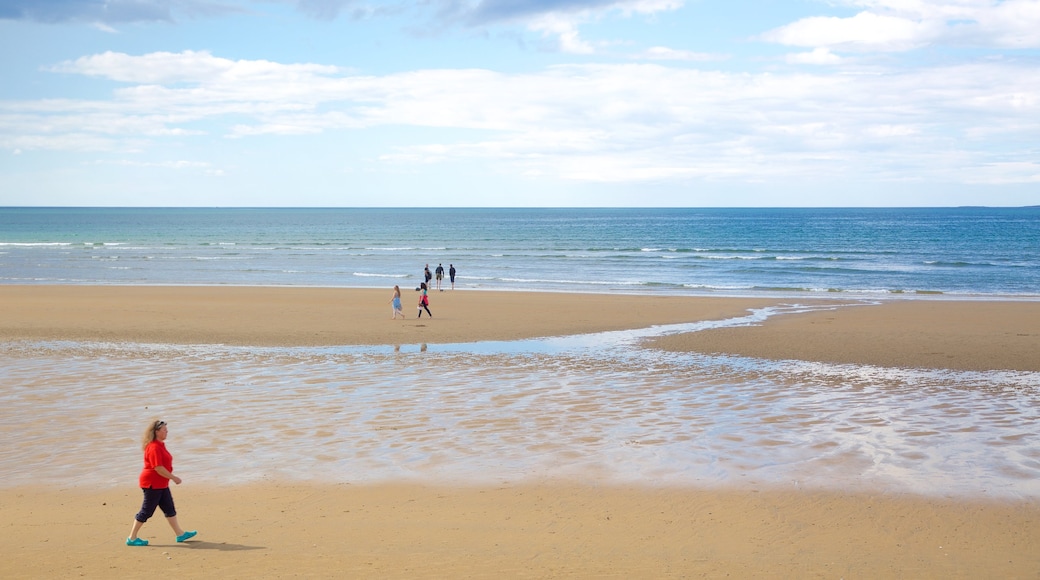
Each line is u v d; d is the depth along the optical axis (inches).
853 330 1058.7
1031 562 313.9
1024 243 3831.2
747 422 563.8
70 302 1395.2
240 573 284.0
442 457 475.5
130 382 700.0
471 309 1315.2
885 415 586.9
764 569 299.0
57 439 511.8
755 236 4776.1
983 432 537.6
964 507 386.9
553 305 1382.9
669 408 607.5
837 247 3590.1
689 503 393.1
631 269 2422.5
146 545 320.5
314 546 321.7
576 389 677.9
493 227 6761.8
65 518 364.2
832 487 418.9
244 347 910.4
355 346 923.4
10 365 783.1
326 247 3700.8
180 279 2090.3
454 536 339.6
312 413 585.9
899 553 323.0
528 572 289.7
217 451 486.6
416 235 5147.6
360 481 429.7
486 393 660.1
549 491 412.5
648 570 295.0
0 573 280.8
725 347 915.4
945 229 5600.4
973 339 973.2
